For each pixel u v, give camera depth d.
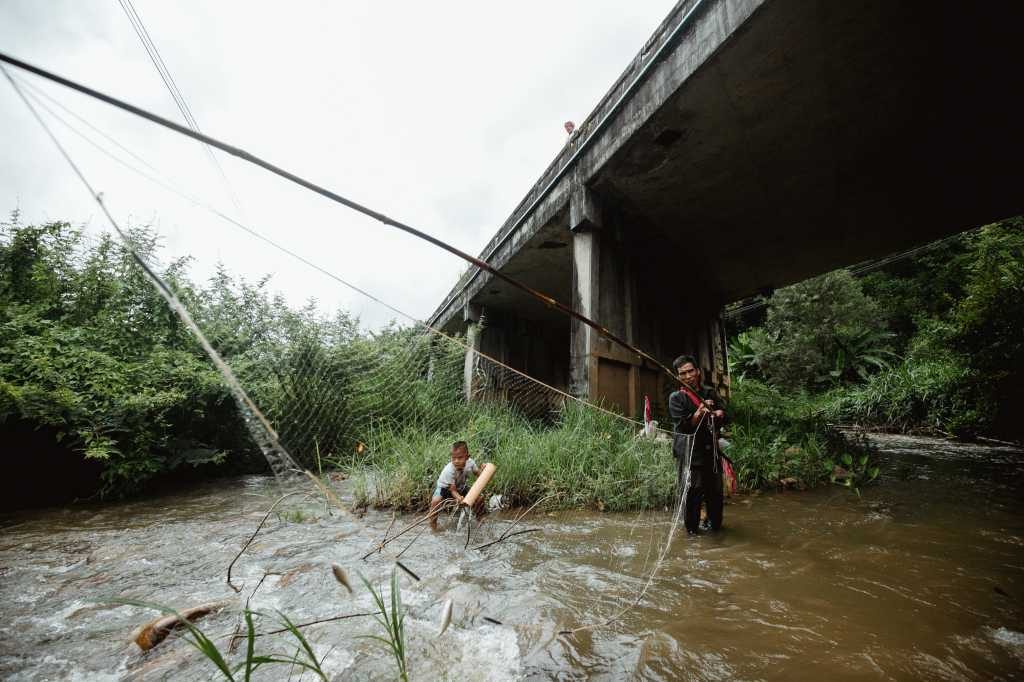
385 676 1.54
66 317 6.24
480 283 12.61
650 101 5.75
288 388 5.60
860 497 4.62
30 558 2.93
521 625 1.93
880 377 14.45
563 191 7.91
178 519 4.03
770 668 1.60
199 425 6.47
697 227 8.81
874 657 1.67
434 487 4.42
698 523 3.43
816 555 2.86
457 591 2.29
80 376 5.37
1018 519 3.72
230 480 6.29
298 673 1.56
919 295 20.02
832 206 7.95
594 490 4.40
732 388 14.76
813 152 6.46
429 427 6.27
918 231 8.88
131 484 5.23
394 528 3.63
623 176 7.09
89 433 4.92
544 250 9.72
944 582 2.42
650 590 2.32
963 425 9.94
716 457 3.39
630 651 1.72
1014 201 7.68
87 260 6.82
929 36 4.59
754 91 5.34
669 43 5.32
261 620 1.99
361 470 4.84
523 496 4.46
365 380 6.37
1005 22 4.36
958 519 3.73
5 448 4.84
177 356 6.54
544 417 7.27
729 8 4.60
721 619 1.99
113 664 1.67
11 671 1.62
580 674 1.56
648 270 9.27
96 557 2.93
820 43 4.67
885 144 6.34
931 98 5.42
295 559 2.84
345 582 1.25
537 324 16.27
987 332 8.98
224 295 8.14
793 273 11.15
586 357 6.93
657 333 9.28
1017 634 1.85
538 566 2.70
